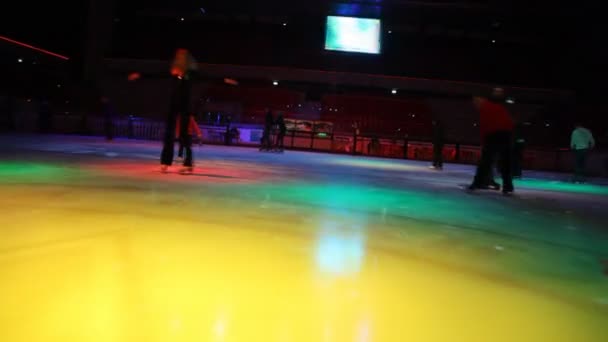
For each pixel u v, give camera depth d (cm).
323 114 2917
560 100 2702
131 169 748
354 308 199
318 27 2812
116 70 2844
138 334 162
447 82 2802
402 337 174
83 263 236
